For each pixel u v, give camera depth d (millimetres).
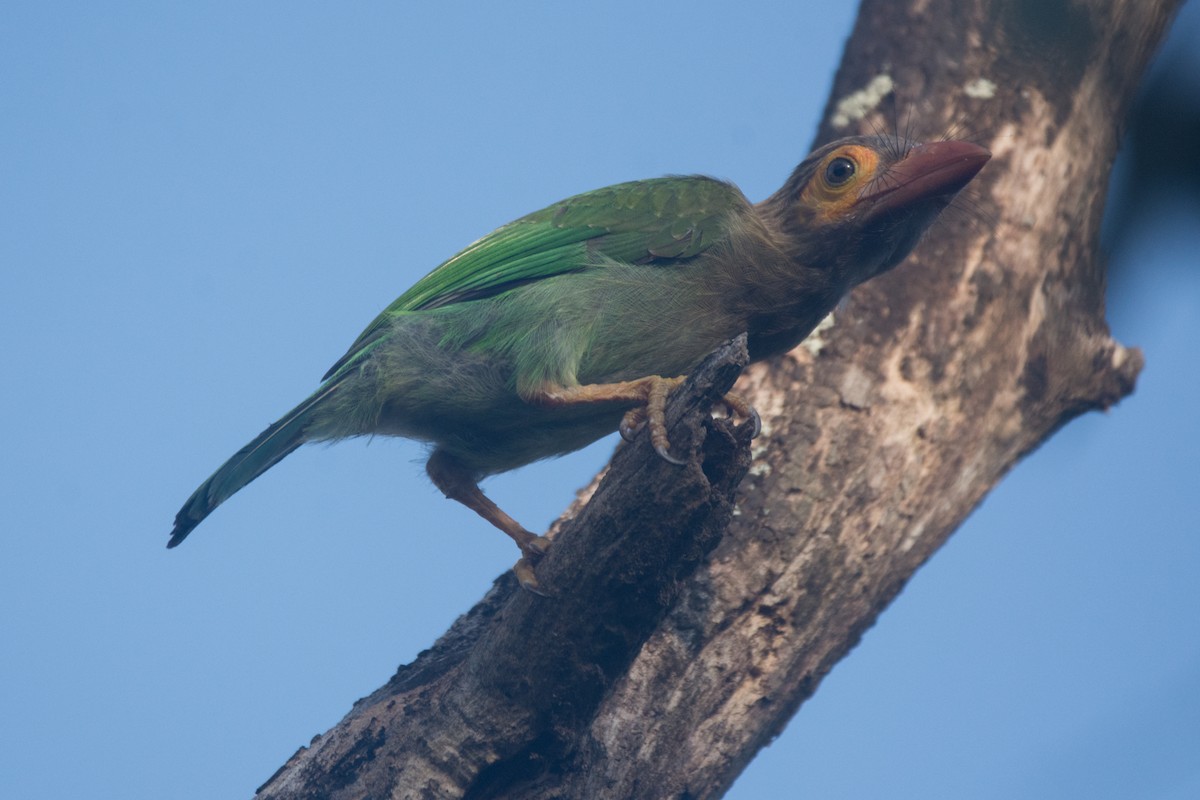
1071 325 12094
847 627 10922
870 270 11094
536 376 10445
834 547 10742
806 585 10594
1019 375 11898
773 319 10836
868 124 12734
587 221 10875
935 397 11391
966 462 11578
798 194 11008
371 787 9156
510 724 8820
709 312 10688
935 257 11781
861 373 11305
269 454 11344
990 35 12633
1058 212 12086
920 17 13070
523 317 10547
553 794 8875
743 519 10703
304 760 9836
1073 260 12188
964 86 12523
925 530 11375
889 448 11109
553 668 8648
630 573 8320
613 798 9789
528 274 10812
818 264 10836
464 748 8883
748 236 10711
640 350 10688
